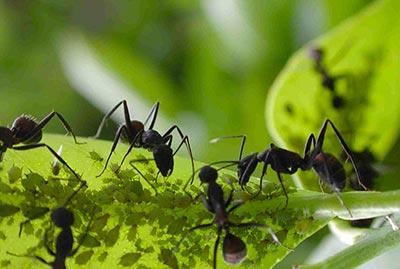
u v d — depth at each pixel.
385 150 0.15
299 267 0.13
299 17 0.17
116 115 0.18
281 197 0.13
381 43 0.15
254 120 0.17
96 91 0.19
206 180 0.13
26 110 0.20
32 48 0.20
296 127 0.15
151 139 0.14
